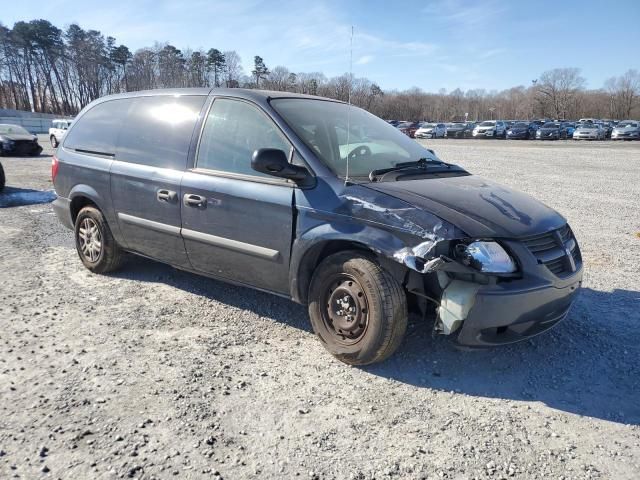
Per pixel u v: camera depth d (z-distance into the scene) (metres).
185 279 5.16
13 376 3.21
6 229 7.44
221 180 3.95
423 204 3.16
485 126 50.28
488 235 3.06
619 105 107.06
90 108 5.43
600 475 2.44
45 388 3.07
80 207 5.43
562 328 4.10
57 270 5.44
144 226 4.56
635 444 2.69
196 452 2.53
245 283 4.04
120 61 89.25
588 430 2.80
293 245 3.56
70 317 4.17
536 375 3.39
